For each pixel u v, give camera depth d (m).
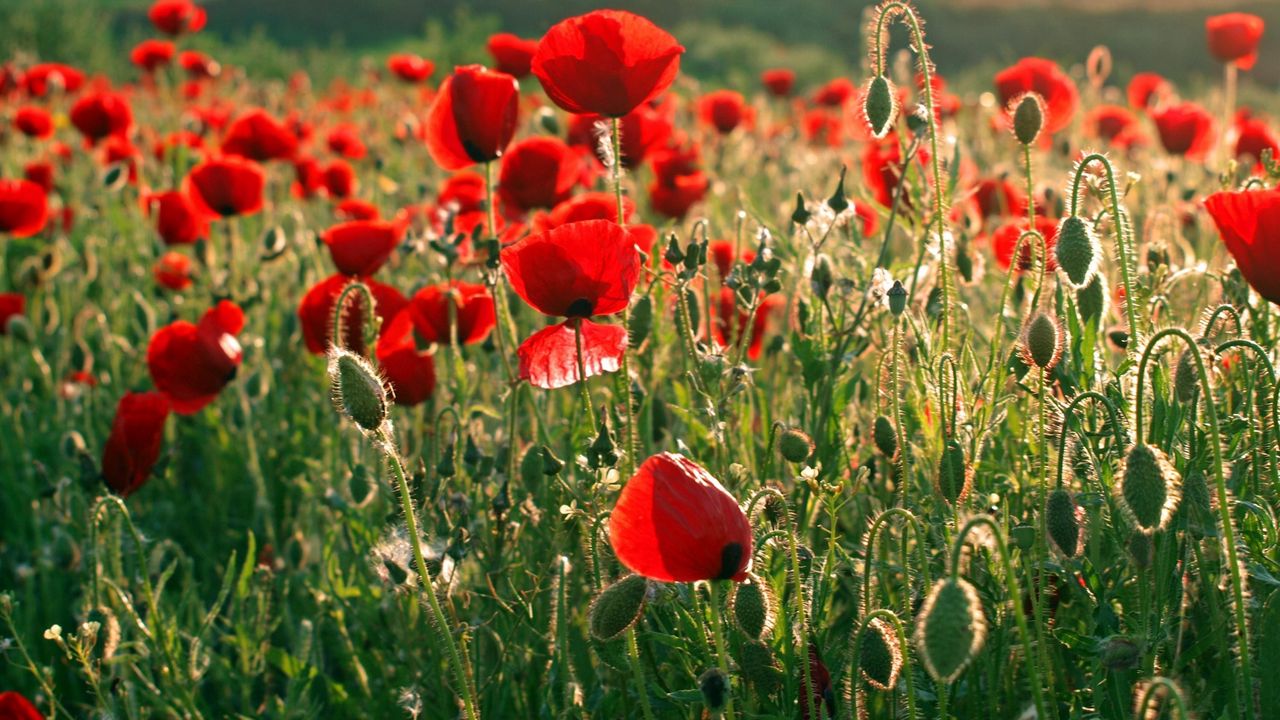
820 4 33.03
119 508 2.85
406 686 2.90
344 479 3.59
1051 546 2.09
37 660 3.52
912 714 1.95
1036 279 2.58
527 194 3.81
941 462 2.31
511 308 3.85
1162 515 1.85
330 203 6.34
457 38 20.80
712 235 4.95
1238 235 2.11
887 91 2.57
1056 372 2.32
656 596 2.24
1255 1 29.50
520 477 2.99
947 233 2.63
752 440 2.91
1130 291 2.27
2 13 19.83
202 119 8.20
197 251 5.04
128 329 5.48
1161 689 1.86
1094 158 2.29
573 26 2.57
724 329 3.47
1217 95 7.85
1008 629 2.26
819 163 6.89
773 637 2.26
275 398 4.38
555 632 2.59
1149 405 2.32
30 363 4.94
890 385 2.66
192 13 10.12
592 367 2.51
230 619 3.41
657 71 2.60
